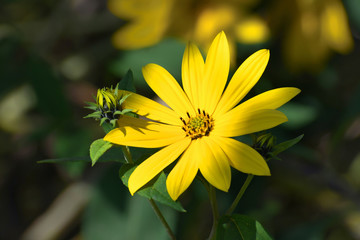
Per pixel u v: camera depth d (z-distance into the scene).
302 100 0.64
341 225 0.68
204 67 0.42
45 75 0.59
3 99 0.68
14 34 0.63
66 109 0.59
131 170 0.40
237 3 0.55
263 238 0.40
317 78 0.65
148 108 0.42
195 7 0.56
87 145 0.58
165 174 0.41
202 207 0.66
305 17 0.58
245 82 0.41
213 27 0.54
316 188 0.68
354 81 0.67
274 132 0.58
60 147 0.58
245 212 0.59
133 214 0.57
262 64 0.41
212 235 0.41
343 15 0.57
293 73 0.61
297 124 0.59
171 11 0.55
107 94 0.40
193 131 0.41
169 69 0.58
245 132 0.40
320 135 0.65
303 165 0.60
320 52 0.58
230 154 0.40
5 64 0.62
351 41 0.57
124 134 0.40
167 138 0.41
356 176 0.68
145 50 0.59
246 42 0.57
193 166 0.40
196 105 0.42
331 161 0.60
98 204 0.58
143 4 0.57
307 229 0.58
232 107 0.41
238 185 0.59
